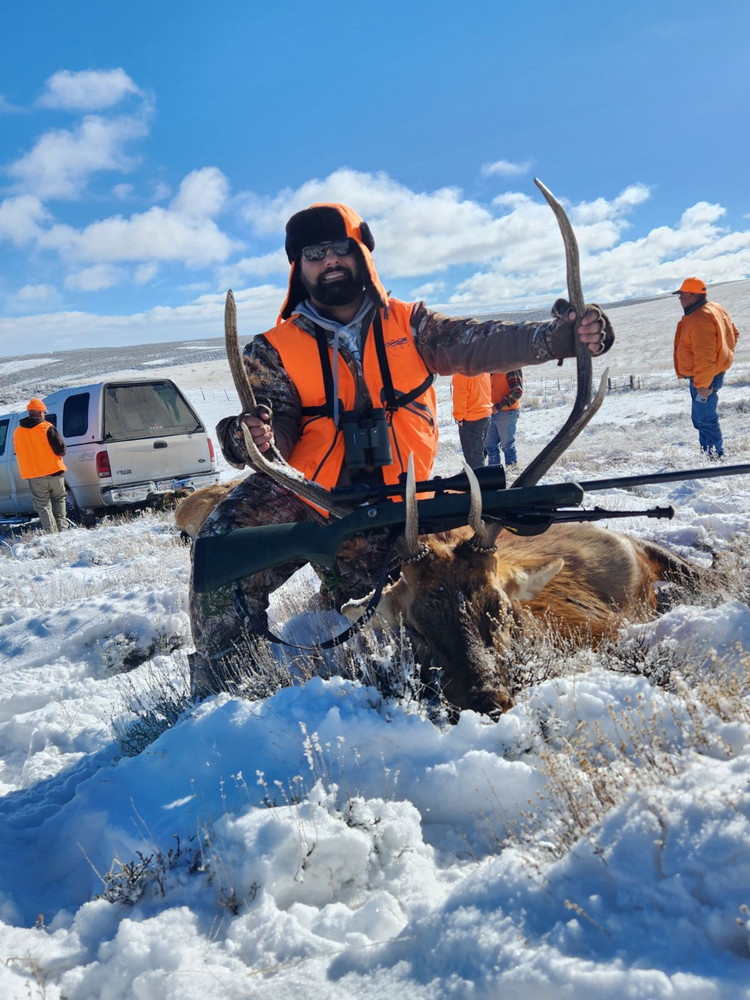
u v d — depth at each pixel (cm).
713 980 146
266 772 286
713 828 170
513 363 390
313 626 475
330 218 408
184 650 598
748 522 645
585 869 182
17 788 403
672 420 1798
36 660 636
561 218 329
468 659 320
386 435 411
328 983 190
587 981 153
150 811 285
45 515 1280
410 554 341
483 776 260
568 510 361
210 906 230
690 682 312
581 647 388
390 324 421
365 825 247
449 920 186
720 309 1060
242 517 407
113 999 205
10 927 246
